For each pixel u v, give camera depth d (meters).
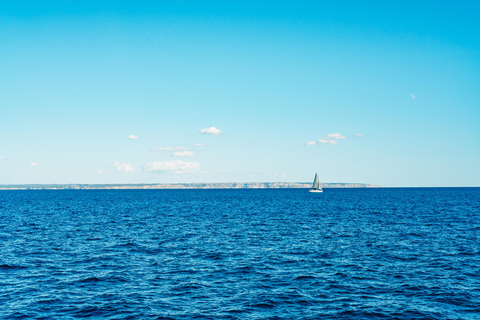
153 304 25.92
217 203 146.25
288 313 24.42
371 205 125.81
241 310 24.89
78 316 23.88
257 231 59.50
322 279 31.64
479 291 28.53
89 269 34.88
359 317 23.83
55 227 64.81
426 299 26.91
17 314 24.05
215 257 39.88
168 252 42.53
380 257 39.75
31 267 35.47
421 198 183.25
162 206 126.06
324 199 180.25
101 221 75.00
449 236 53.28
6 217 83.81
